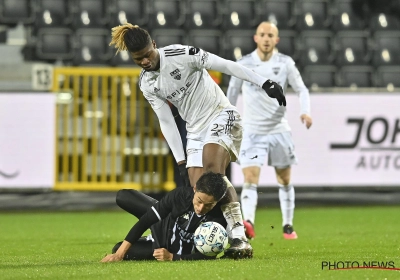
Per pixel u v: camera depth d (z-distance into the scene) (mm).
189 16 49656
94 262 17266
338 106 39562
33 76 40906
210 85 18531
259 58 25875
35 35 48281
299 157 39406
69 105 41094
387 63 49375
